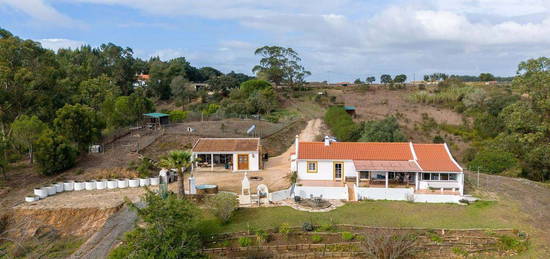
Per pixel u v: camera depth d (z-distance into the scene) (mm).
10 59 56969
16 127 45344
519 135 48219
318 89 126875
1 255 16922
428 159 38750
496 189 38000
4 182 40719
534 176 48281
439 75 129625
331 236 28031
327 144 42031
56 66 68125
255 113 89062
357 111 93188
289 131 68250
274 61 121750
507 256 25672
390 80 137625
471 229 28422
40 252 20562
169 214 21953
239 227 29219
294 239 27875
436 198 34469
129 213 32500
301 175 40000
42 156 41625
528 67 47344
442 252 26422
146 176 41719
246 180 34969
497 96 87312
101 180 40188
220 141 49219
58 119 48406
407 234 26594
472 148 60406
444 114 87688
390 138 51750
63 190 38406
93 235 29578
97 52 136500
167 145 55219
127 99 70062
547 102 45875
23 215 32062
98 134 52250
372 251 25688
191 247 22438
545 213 31547
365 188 35312
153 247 21547
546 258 24484
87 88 79875
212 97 117375
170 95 123250
